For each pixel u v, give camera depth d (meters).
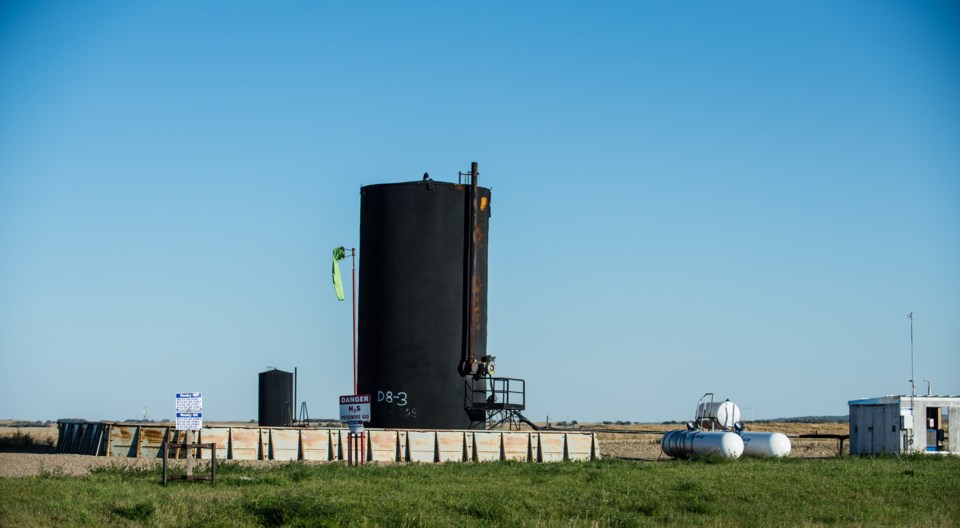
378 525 28.16
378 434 49.28
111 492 31.12
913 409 56.62
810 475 41.66
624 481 38.25
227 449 47.72
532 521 29.78
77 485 32.28
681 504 33.38
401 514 29.08
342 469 40.97
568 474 41.44
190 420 33.78
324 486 34.69
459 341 53.75
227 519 28.06
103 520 27.59
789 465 47.31
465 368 53.53
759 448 53.38
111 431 48.06
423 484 36.25
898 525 30.78
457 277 54.00
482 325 54.78
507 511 30.64
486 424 55.28
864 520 31.52
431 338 53.03
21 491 30.77
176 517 28.27
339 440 49.06
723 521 30.70
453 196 54.41
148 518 27.88
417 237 53.44
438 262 53.56
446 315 53.44
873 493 37.12
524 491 34.59
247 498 30.89
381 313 53.25
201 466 40.88
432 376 52.91
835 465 47.41
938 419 58.50
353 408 43.16
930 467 47.44
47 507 28.38
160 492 31.94
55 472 37.31
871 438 58.19
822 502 34.75
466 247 54.44
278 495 31.02
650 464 48.31
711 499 34.62
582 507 32.09
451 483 36.94
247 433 48.03
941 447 57.16
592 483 37.66
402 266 53.25
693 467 46.12
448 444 50.28
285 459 47.94
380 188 54.03
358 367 54.00
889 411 57.06
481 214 55.06
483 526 28.92
